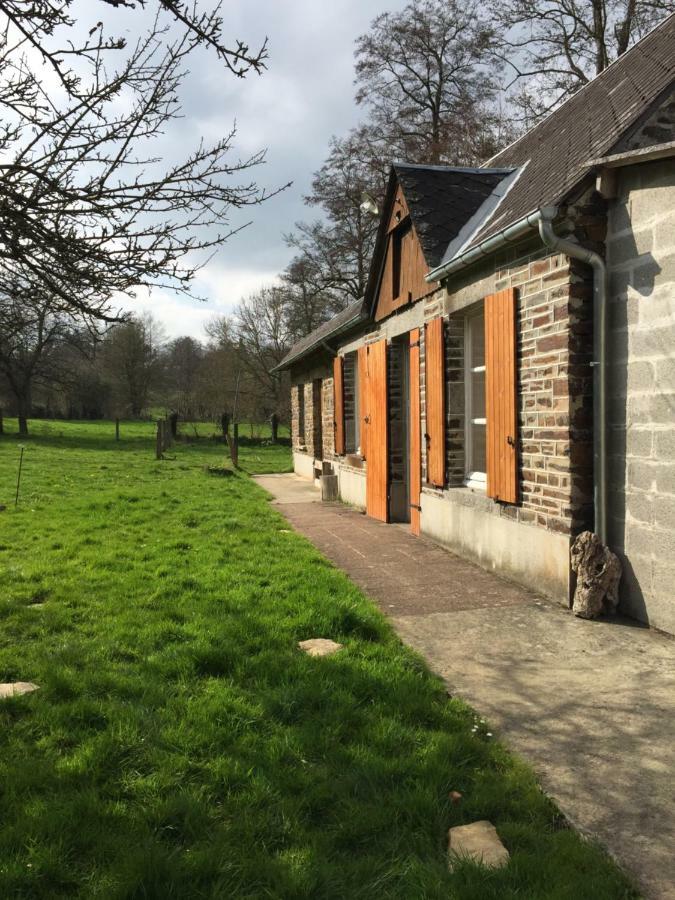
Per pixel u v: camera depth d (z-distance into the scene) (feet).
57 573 21.95
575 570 17.61
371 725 11.18
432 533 27.91
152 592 19.58
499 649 15.19
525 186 24.70
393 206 30.91
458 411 25.79
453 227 27.07
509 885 7.56
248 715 11.57
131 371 128.16
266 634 15.65
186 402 133.08
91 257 10.29
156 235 10.85
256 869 7.86
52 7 9.68
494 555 22.26
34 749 10.59
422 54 76.79
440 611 18.12
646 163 15.92
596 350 17.34
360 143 84.33
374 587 20.76
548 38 62.13
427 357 27.20
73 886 7.72
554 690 12.92
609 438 17.39
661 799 9.26
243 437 119.65
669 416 15.47
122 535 29.27
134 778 9.79
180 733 10.87
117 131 10.77
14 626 16.44
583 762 10.27
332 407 48.16
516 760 10.27
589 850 8.10
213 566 22.99
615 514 17.30
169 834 8.64
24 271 10.57
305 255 97.30
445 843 8.40
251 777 9.76
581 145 21.40
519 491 20.39
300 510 39.11
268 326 119.55
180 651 14.44
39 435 114.11
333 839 8.43
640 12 56.75
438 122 79.66
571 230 17.24
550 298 18.44
